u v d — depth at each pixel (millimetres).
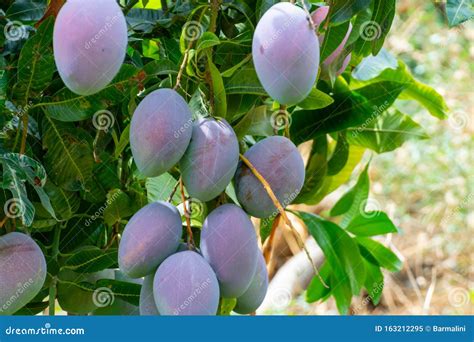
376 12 1851
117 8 1651
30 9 1854
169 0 2010
